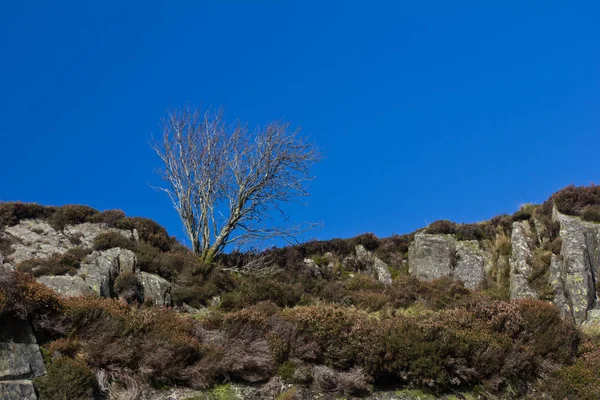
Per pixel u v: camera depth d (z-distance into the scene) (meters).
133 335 13.86
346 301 22.12
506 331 16.50
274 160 26.98
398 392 14.80
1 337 12.06
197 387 13.55
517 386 15.29
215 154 27.42
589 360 15.65
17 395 11.18
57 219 23.77
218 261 25.20
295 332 15.42
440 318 16.89
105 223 24.48
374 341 15.28
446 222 28.22
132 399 12.41
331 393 14.35
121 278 19.09
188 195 26.95
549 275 21.33
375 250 27.92
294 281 24.12
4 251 20.36
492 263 24.83
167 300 19.69
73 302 14.03
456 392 14.86
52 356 12.52
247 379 14.26
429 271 25.34
